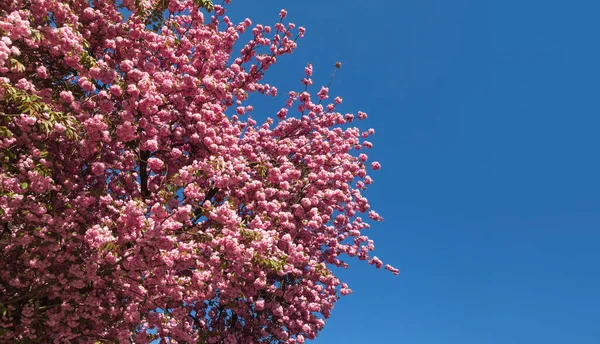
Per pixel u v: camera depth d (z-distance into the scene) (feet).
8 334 21.93
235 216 24.43
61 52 23.04
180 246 23.41
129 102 23.89
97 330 24.56
